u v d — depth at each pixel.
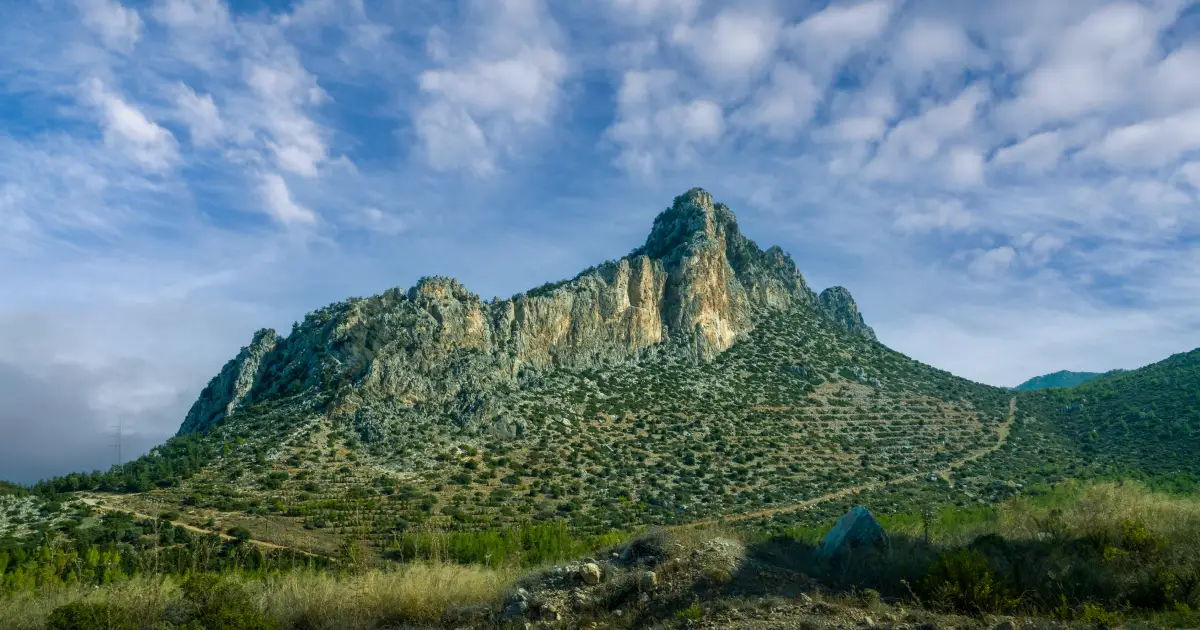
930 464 91.75
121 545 53.62
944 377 139.50
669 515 72.06
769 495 79.62
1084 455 94.19
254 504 67.44
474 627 17.02
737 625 13.38
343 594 19.78
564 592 17.55
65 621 17.72
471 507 71.62
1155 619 11.95
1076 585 13.97
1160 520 18.16
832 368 130.88
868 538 17.97
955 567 14.62
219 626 17.44
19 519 61.06
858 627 12.70
